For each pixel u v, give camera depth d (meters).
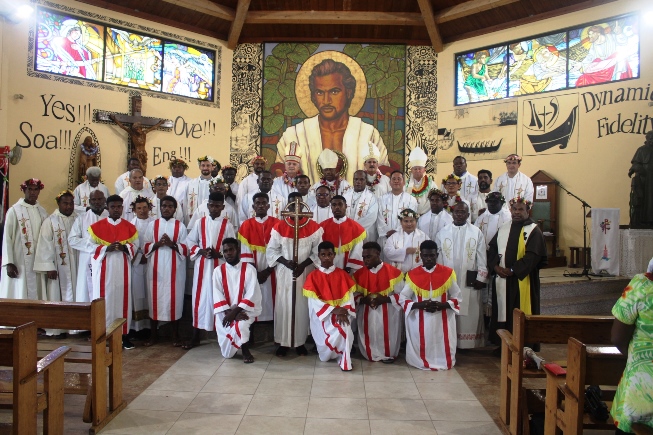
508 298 5.38
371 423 3.65
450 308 5.03
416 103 11.22
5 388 3.20
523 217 5.34
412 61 11.26
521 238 5.31
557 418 2.97
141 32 10.25
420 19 10.82
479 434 3.51
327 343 5.01
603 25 9.25
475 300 5.54
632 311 2.45
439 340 5.01
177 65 10.73
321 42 11.33
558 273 8.16
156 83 10.47
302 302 5.36
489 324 6.04
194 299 5.66
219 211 5.78
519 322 3.34
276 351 5.41
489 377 4.75
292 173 6.39
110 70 9.90
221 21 10.95
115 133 9.90
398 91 11.26
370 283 5.25
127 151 10.03
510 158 7.33
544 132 9.88
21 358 2.76
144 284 5.94
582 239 9.37
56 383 3.16
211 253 5.57
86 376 3.81
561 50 9.75
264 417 3.73
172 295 5.71
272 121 11.29
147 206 6.04
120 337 3.86
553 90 9.82
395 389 4.38
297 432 3.49
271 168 11.25
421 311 5.03
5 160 7.98
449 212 6.17
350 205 6.15
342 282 5.05
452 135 11.02
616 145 9.05
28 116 8.88
